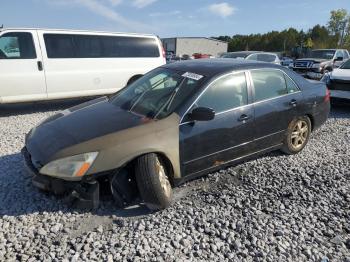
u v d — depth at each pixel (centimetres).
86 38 863
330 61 1783
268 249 298
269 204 373
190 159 372
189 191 399
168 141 348
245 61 470
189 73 418
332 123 740
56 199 364
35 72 793
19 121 736
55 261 274
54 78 820
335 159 508
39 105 930
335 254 294
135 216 341
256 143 442
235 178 437
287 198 388
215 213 351
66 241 301
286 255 291
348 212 361
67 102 979
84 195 328
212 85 393
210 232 319
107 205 357
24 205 356
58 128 371
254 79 439
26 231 313
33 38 788
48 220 331
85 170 318
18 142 568
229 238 311
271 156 512
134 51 946
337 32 5022
